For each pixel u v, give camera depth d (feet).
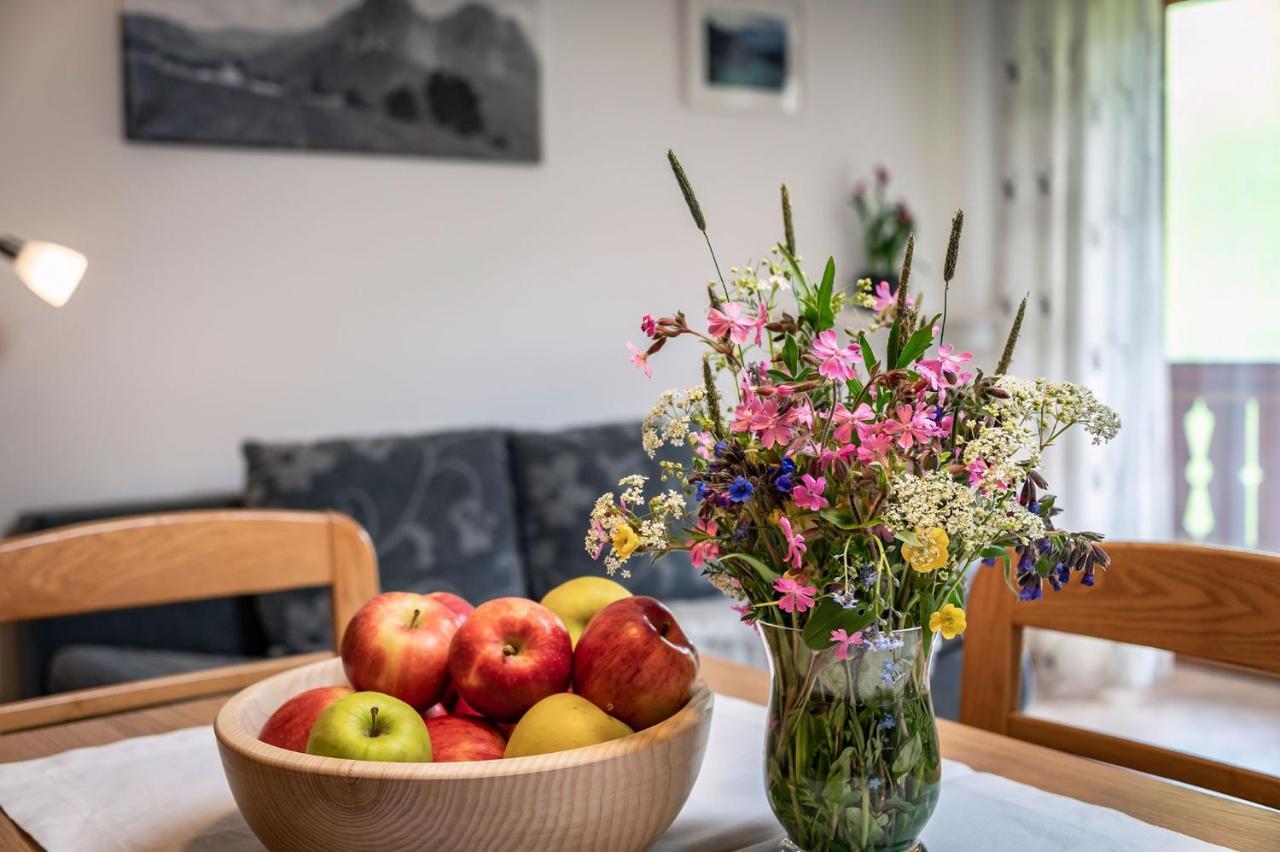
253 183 10.05
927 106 14.39
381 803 2.46
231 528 4.65
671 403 2.81
